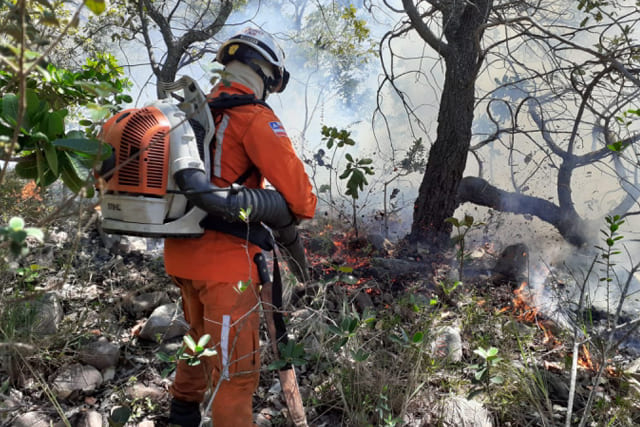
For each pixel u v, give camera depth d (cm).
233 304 191
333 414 249
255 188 199
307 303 322
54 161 138
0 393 189
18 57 102
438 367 266
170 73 525
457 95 448
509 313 342
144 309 318
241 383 195
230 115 192
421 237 466
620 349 318
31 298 127
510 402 251
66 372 252
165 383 264
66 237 381
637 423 244
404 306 322
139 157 178
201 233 189
